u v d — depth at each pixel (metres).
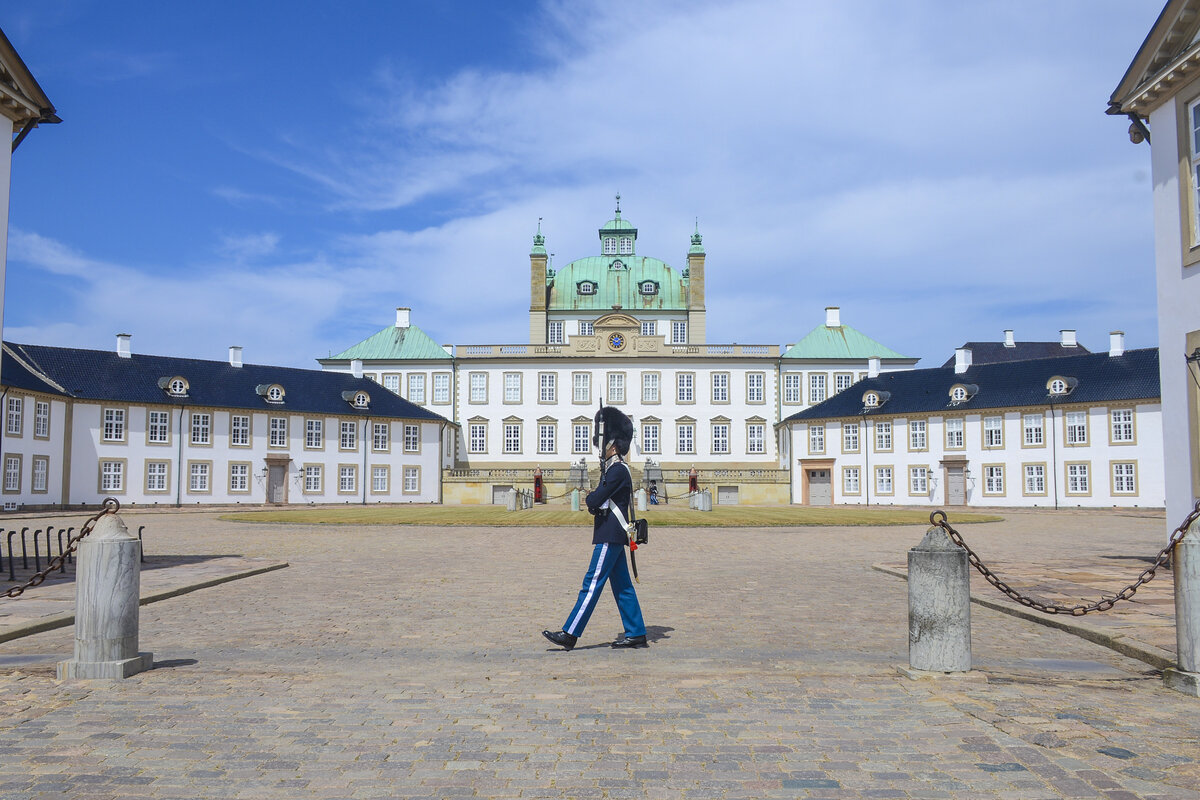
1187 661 8.41
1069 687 8.49
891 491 77.50
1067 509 66.25
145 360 73.88
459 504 81.75
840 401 82.69
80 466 67.44
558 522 42.19
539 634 11.98
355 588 17.34
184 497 72.31
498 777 5.98
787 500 83.44
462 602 15.29
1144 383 64.31
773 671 9.27
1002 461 70.88
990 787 5.76
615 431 11.16
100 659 8.99
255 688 8.50
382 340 96.88
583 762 6.27
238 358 79.31
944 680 8.70
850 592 16.73
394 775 6.01
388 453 82.88
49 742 6.72
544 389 92.50
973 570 19.80
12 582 17.30
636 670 9.38
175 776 5.99
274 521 44.03
